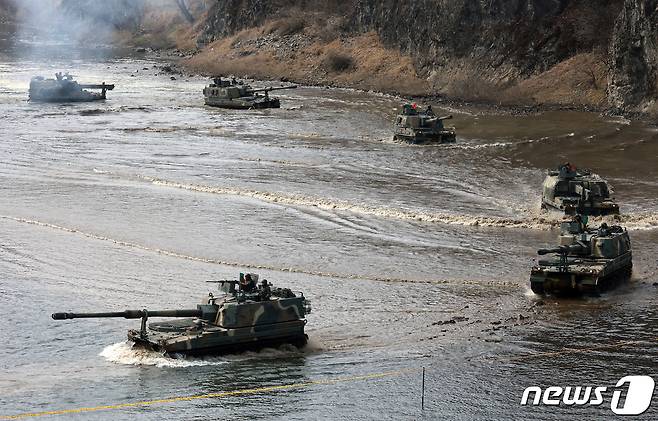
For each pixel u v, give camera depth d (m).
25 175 166.12
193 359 84.25
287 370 82.25
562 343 89.75
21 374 81.94
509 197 152.12
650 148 195.00
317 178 165.38
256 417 73.12
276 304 86.12
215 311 86.00
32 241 124.81
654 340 90.56
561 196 139.62
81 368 83.06
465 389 78.94
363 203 146.62
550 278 102.38
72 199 148.50
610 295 104.31
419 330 93.38
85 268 113.31
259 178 165.00
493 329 93.50
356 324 94.94
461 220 136.12
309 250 121.56
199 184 159.75
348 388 78.69
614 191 156.25
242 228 132.00
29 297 102.44
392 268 114.25
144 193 152.62
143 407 74.56
